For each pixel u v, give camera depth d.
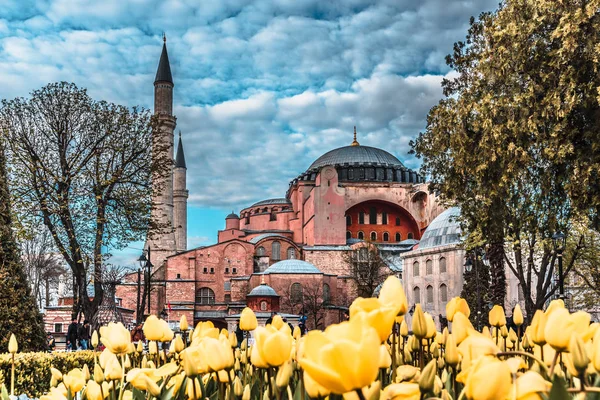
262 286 82.50
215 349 2.76
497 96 19.62
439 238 61.41
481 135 20.64
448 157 23.03
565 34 16.64
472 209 22.95
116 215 33.06
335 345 1.67
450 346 2.73
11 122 30.81
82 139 32.16
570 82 17.05
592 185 17.89
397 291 2.53
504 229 22.70
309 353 1.76
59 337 33.72
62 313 57.94
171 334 3.95
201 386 2.76
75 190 31.53
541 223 21.22
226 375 2.98
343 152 116.25
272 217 110.06
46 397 3.08
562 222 21.42
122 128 33.19
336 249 91.25
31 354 11.38
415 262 64.25
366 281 81.62
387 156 117.38
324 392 2.24
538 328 2.44
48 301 73.44
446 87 23.23
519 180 20.08
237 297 89.31
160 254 95.31
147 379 2.78
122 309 56.78
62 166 31.34
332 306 84.69
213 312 91.25
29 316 14.40
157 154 34.94
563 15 17.12
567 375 3.14
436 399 1.99
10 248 14.63
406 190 99.88
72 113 31.94
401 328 4.06
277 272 85.19
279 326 3.38
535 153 20.05
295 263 87.12
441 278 59.56
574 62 17.39
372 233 100.38
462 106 20.84
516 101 18.27
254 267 95.25
